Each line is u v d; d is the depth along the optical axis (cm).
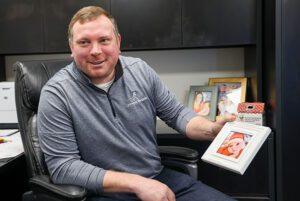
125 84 128
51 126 114
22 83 130
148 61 232
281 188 181
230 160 110
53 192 103
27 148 125
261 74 196
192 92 220
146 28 197
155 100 139
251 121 173
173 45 197
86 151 119
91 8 120
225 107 209
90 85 121
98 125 120
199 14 194
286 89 175
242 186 187
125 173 110
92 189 107
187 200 120
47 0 198
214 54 228
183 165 138
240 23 193
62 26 199
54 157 112
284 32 172
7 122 193
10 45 203
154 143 135
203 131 131
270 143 180
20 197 178
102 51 117
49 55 235
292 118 176
